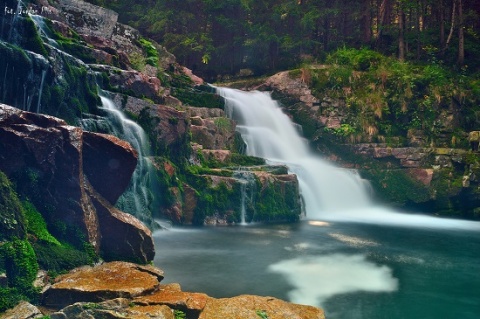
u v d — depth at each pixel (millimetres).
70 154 8438
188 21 36375
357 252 13297
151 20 34719
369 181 26172
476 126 26969
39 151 8055
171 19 35094
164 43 35500
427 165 25531
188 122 18688
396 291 9508
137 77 18844
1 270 6531
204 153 20156
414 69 29375
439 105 27125
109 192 9586
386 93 28500
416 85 28016
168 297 6961
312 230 17094
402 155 26219
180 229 16016
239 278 9711
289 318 7012
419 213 25375
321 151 28750
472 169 23719
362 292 9320
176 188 16969
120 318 5973
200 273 9969
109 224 9102
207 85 27078
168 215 16531
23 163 7965
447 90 27328
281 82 30969
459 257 13305
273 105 30469
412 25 41312
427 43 35344
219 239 14281
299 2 40500
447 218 24031
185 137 18438
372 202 25875
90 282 7070
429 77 27922
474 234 18141
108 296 6684
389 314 8062
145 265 8883
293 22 37562
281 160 26125
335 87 29531
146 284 7234
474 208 23969
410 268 11641
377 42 36875
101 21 23828
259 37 35094
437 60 33938
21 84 11219
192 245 13125
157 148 17047
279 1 37375
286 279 9812
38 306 6582
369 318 7824
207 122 21844
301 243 14164
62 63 13125
